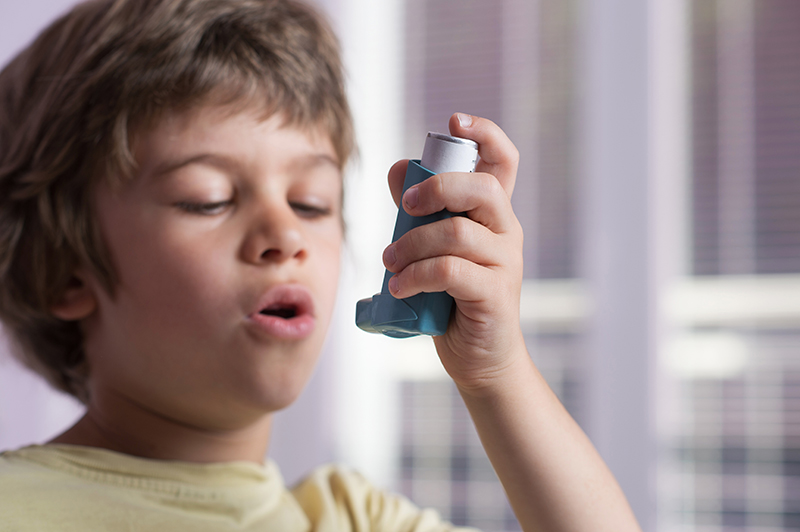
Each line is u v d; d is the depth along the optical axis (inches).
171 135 28.4
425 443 64.2
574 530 26.9
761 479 56.8
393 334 26.3
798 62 60.1
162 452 28.8
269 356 27.9
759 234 59.4
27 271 30.3
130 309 28.4
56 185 29.5
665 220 60.4
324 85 31.2
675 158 61.2
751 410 57.6
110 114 28.9
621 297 60.0
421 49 69.5
